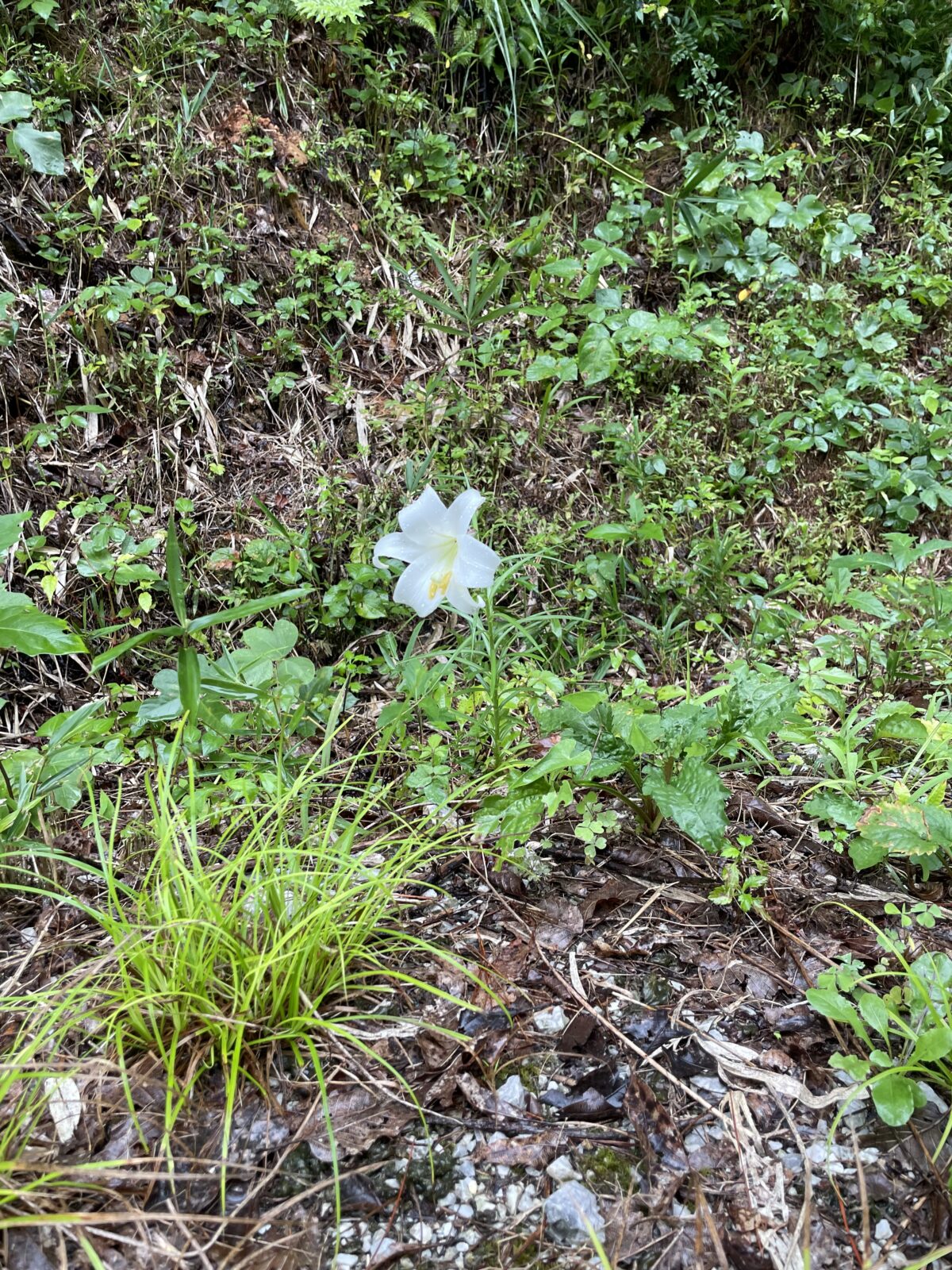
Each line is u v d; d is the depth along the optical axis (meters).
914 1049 0.73
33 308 1.40
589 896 0.92
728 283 1.85
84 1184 0.64
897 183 2.08
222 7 1.72
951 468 1.69
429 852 0.97
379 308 1.64
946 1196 0.67
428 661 1.29
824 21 2.05
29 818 0.92
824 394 1.69
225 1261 0.62
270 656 1.06
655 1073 0.76
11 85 1.47
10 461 1.29
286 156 1.65
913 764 1.07
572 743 0.87
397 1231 0.65
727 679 1.22
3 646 0.83
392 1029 0.78
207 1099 0.72
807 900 0.93
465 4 1.91
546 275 1.77
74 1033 0.75
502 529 1.47
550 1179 0.68
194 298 1.51
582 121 1.92
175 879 0.77
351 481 1.46
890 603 1.43
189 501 1.33
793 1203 0.67
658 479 1.59
